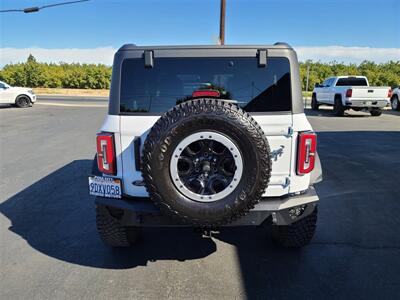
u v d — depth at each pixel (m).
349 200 4.96
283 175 2.88
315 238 3.78
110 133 2.86
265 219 2.80
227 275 3.08
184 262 3.31
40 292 2.86
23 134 10.87
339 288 2.87
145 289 2.88
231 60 2.88
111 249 3.60
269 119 2.80
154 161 2.49
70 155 7.99
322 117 15.85
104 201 2.92
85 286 2.93
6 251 3.57
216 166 2.58
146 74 2.89
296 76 2.87
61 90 41.88
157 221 2.83
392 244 3.63
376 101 15.38
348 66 44.34
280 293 2.81
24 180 6.05
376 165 6.97
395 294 2.79
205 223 2.57
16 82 45.59
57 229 4.10
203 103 2.50
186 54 2.87
